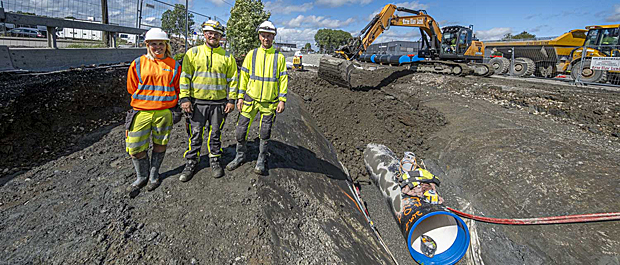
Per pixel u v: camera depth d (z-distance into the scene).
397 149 7.84
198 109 3.52
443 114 9.44
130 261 2.51
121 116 5.89
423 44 18.91
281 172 4.37
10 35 12.77
